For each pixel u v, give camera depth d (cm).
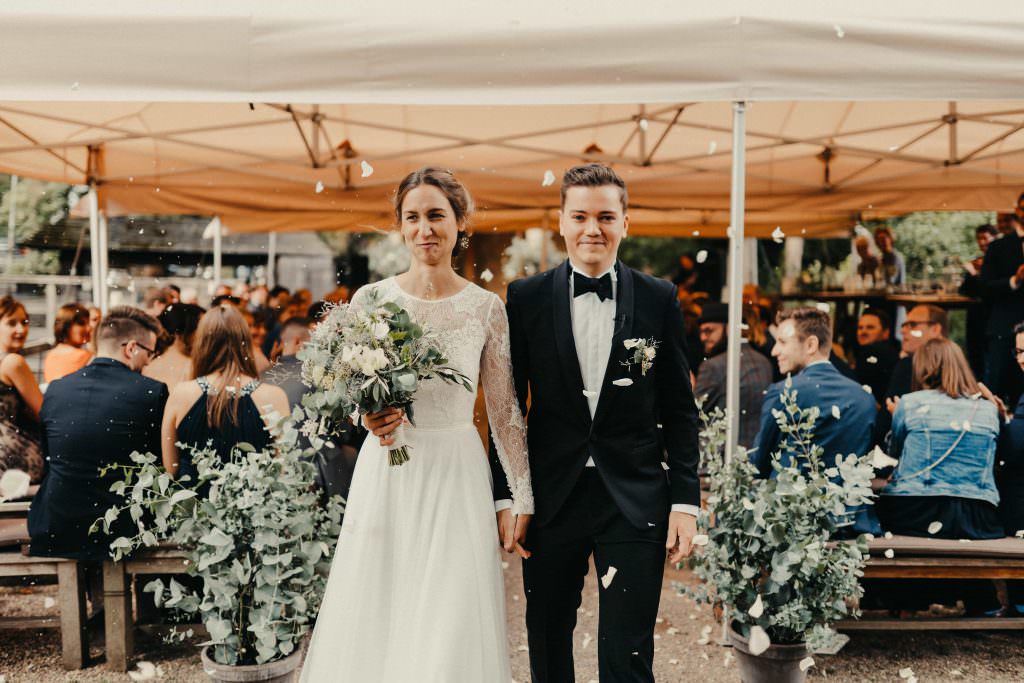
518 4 323
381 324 194
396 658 206
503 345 219
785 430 279
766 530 264
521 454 218
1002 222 589
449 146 546
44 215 974
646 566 208
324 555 271
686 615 371
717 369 458
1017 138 548
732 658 318
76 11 277
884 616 358
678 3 331
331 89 282
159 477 262
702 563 278
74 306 477
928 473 322
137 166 602
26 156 558
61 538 298
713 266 823
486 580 209
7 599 398
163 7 288
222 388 316
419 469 212
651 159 574
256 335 601
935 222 752
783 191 639
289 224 652
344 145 572
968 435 321
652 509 211
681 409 221
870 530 313
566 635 222
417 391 211
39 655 323
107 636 304
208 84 279
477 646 204
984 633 352
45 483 303
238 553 264
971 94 281
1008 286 495
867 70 282
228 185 627
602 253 213
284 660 253
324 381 199
